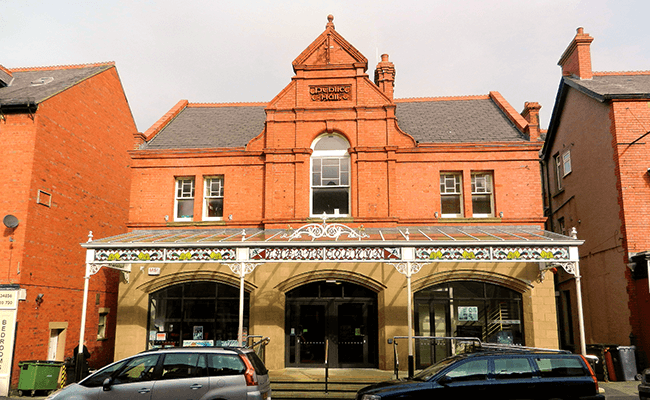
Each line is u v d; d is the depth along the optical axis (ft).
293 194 56.70
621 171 53.93
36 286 51.62
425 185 56.95
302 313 55.26
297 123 58.44
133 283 55.31
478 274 53.42
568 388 29.96
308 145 58.13
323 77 59.41
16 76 67.51
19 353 48.47
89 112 63.93
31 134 52.34
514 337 52.80
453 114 67.21
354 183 56.70
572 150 67.92
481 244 43.01
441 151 57.26
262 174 58.54
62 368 47.62
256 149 59.06
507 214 55.72
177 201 59.72
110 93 69.97
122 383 30.96
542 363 30.63
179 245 44.27
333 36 60.95
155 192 59.06
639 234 52.42
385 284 53.42
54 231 55.31
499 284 53.67
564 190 71.56
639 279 51.03
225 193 58.49
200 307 55.77
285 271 54.24
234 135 64.85
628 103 55.42
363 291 55.21
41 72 68.95
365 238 46.80
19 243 49.78
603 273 58.08
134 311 54.70
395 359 45.85
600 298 58.95
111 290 68.69
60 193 56.75
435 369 31.94
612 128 55.62
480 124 63.52
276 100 59.41
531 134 57.62
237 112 72.95
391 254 43.47
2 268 49.29
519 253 42.93
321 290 55.52
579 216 65.62
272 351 52.65
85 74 64.69
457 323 53.47
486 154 57.16
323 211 57.47
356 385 45.83
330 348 54.24
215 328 55.11
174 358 31.68
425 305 54.03
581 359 30.94
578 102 65.36
